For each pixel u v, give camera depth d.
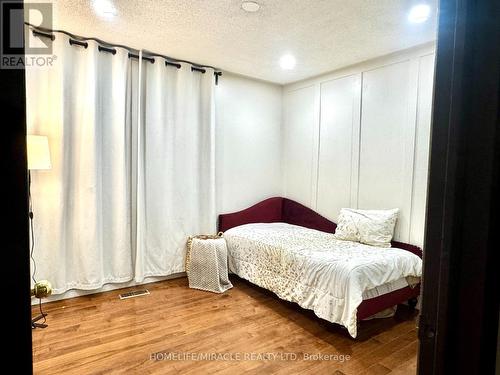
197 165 3.75
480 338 0.49
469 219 0.49
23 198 0.49
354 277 2.33
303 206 4.23
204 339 2.38
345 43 2.97
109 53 3.14
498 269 0.48
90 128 3.00
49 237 2.87
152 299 3.09
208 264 3.38
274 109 4.51
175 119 3.56
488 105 0.47
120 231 3.24
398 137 3.19
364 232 3.12
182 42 3.02
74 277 3.05
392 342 2.37
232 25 2.64
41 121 2.79
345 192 3.74
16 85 0.48
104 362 2.05
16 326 0.49
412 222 3.07
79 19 2.58
